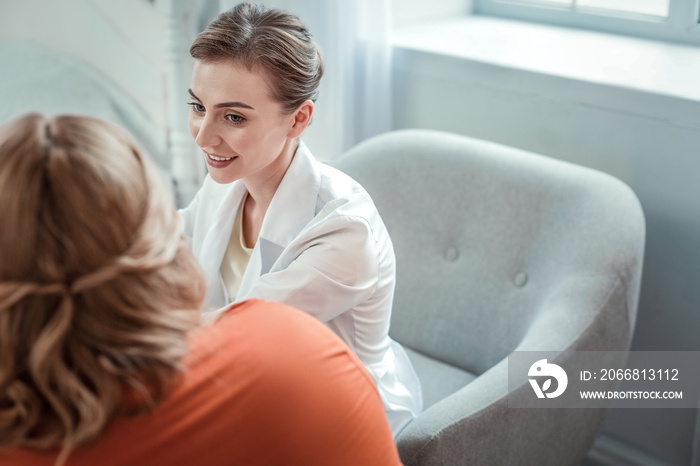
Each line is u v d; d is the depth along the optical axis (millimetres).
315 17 1875
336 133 1970
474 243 1591
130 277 620
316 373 727
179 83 2232
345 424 733
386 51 1913
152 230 637
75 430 595
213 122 1054
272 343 721
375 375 1207
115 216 610
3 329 589
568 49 1900
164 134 2414
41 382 586
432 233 1636
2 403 604
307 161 1171
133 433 632
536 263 1512
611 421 1892
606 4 2047
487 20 2242
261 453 680
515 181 1560
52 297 599
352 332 1170
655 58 1815
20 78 2465
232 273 1271
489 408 1199
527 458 1310
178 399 651
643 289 1748
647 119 1619
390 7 1917
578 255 1434
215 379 672
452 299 1607
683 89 1599
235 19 1044
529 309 1500
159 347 625
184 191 2371
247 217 1264
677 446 1799
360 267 1098
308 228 1122
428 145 1660
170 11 2129
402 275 1661
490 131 1870
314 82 1088
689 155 1589
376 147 1689
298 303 1084
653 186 1662
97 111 2430
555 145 1773
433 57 1888
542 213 1521
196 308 688
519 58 1823
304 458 698
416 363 1604
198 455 655
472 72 1839
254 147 1069
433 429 1152
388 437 797
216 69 1024
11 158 596
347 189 1185
